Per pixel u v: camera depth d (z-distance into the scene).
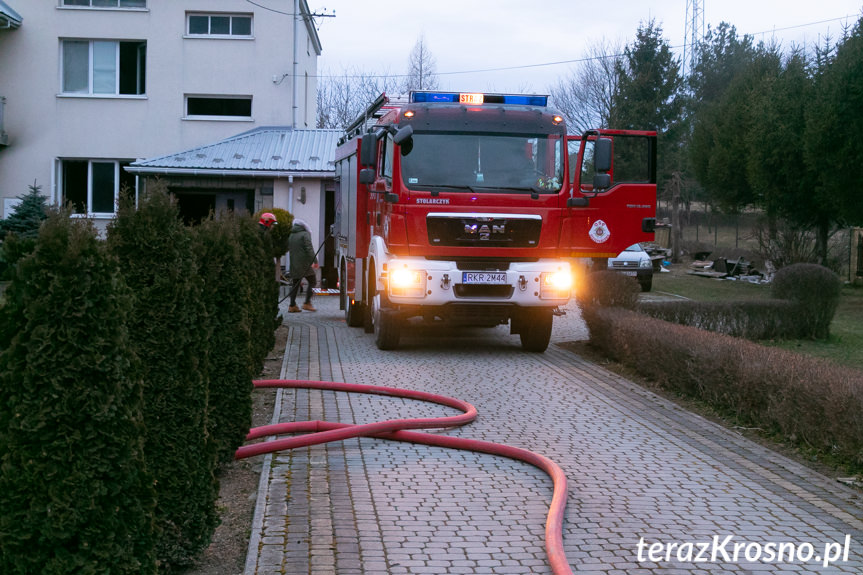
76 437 3.18
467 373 11.02
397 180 11.78
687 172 46.50
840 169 21.84
